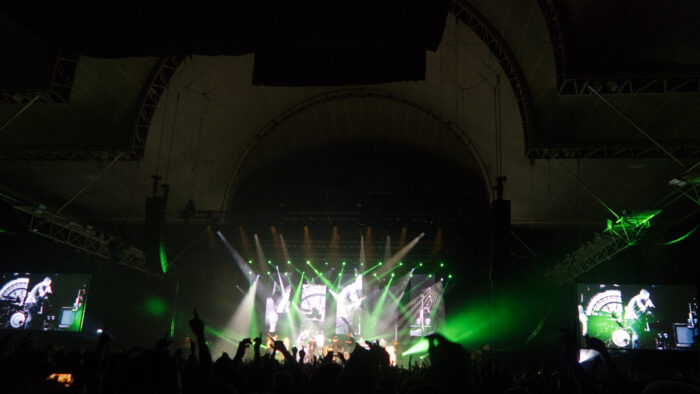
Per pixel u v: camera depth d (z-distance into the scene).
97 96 15.73
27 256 25.25
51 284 24.44
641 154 15.14
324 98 24.38
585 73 11.70
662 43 11.11
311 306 27.23
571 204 21.47
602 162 18.08
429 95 22.88
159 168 21.84
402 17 6.66
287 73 7.81
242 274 27.27
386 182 27.19
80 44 7.04
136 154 16.88
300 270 28.00
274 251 26.89
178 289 26.59
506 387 5.88
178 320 26.34
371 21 6.72
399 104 24.36
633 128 14.53
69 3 6.58
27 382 3.17
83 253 25.52
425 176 27.05
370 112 25.34
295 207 27.03
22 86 12.60
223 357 4.30
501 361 20.17
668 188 18.11
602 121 14.62
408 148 27.31
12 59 12.50
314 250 26.91
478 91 20.17
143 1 6.64
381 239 25.55
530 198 22.47
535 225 23.77
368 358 3.06
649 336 20.72
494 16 15.60
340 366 3.61
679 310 20.64
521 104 15.86
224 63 19.70
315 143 27.45
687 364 19.97
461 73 19.97
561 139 15.27
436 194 26.45
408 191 26.75
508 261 12.91
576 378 2.98
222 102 21.77
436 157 27.02
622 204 19.91
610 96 13.79
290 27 6.81
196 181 24.27
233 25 6.82
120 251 23.30
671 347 20.36
